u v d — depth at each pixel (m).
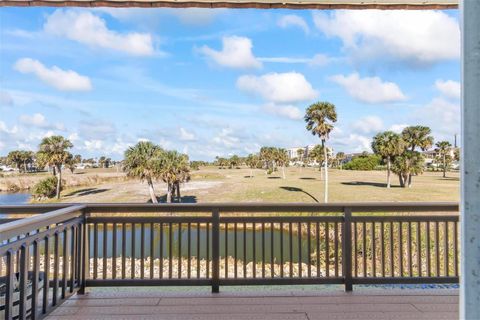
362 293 3.43
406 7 3.22
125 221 3.45
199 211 3.46
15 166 84.50
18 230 2.26
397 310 3.03
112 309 3.04
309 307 3.09
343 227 3.52
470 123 1.08
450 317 2.90
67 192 45.09
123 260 3.45
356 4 3.19
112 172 83.25
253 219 3.48
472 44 1.09
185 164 31.19
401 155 40.47
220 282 3.46
